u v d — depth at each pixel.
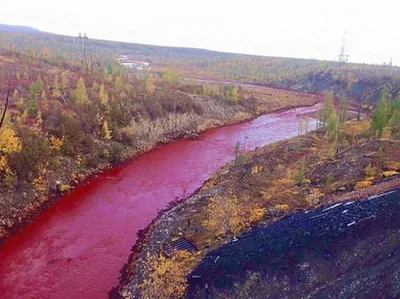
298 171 50.16
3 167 47.31
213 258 34.00
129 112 75.94
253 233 36.22
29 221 45.62
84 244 41.94
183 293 31.16
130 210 49.81
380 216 32.91
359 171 46.50
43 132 56.94
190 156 72.00
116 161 64.81
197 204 47.75
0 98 64.62
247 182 50.62
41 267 37.78
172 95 92.25
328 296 27.17
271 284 29.78
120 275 37.03
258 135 90.12
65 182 54.38
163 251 38.06
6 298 33.44
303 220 35.94
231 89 115.75
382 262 28.28
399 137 59.03
